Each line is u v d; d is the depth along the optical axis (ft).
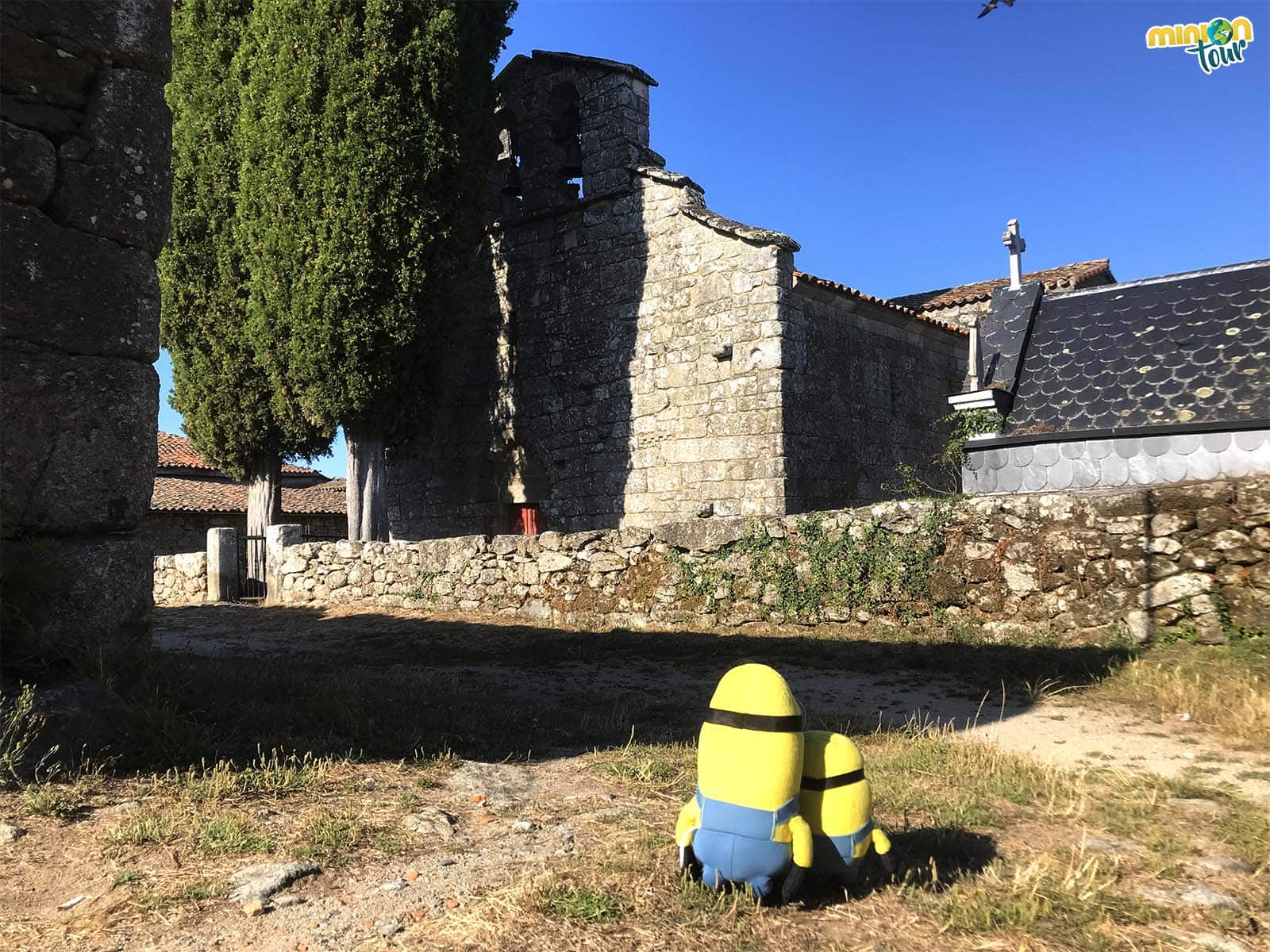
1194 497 26.91
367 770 16.07
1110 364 34.12
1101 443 31.48
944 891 10.95
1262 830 12.96
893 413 58.49
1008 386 35.06
